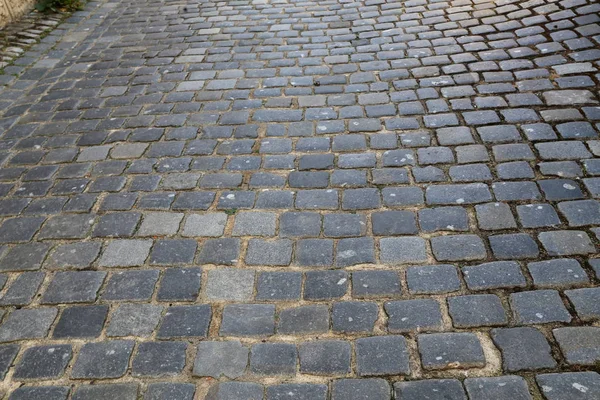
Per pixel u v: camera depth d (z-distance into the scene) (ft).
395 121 13.35
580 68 14.53
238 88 15.92
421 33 18.45
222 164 12.33
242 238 10.04
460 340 7.73
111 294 9.04
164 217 10.75
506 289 8.45
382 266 9.15
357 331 8.05
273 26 20.71
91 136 14.02
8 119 15.33
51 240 10.41
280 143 12.96
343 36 19.03
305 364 7.63
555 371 7.17
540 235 9.39
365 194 10.91
